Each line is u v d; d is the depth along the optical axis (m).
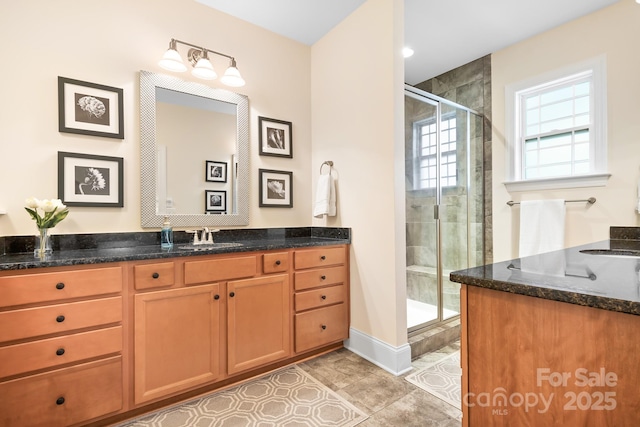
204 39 2.31
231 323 1.89
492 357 0.86
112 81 1.97
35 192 1.74
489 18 2.53
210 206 2.33
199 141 2.29
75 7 1.87
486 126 3.10
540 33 2.73
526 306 0.79
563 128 2.67
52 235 1.77
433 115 2.82
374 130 2.23
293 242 2.32
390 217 2.12
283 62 2.71
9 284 1.30
